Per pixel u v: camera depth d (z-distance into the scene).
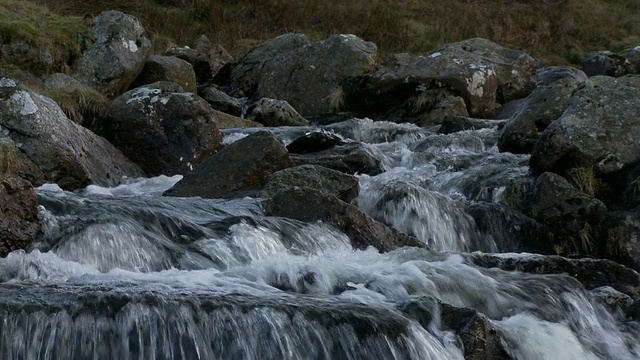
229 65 17.77
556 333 6.66
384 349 5.60
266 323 5.48
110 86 13.51
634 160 9.83
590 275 7.80
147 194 9.32
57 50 13.26
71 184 9.24
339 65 16.64
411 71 16.03
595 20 25.97
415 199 9.14
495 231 9.20
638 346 7.11
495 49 16.91
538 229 9.25
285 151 9.41
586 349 6.80
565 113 10.11
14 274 6.11
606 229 9.15
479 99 15.77
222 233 7.28
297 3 22.12
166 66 14.39
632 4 28.28
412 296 6.30
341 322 5.61
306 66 16.80
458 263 7.45
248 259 7.06
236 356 5.37
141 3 19.89
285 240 7.41
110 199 7.59
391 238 8.00
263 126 13.84
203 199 8.26
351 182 9.02
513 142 11.40
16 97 9.19
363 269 6.88
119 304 5.32
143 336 5.26
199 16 20.88
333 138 11.13
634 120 10.05
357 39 17.16
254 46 19.81
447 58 16.16
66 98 11.32
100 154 10.11
